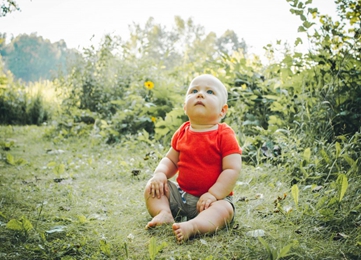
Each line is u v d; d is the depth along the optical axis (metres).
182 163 2.30
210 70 5.84
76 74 7.99
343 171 2.87
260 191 2.79
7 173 3.47
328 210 2.06
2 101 9.53
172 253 1.76
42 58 44.59
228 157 2.20
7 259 1.66
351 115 3.68
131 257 1.73
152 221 2.06
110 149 4.73
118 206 2.51
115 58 7.93
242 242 1.87
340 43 4.01
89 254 1.75
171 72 6.73
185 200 2.27
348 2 3.89
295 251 1.72
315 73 4.18
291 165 3.17
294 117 4.05
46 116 9.66
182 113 4.55
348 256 1.68
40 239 1.84
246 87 4.94
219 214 2.02
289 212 2.19
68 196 2.66
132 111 5.43
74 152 4.72
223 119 4.56
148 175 3.38
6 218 2.18
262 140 3.76
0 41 10.39
